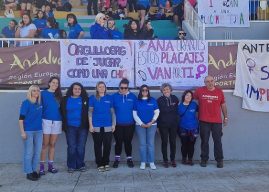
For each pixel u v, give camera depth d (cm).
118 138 1016
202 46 1093
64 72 1070
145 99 1012
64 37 1405
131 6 1575
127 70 1080
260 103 1096
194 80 1090
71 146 971
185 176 942
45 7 1484
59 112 974
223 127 1095
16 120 1059
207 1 1398
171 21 1507
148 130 1011
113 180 913
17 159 1060
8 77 1060
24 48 1063
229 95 1095
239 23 1402
